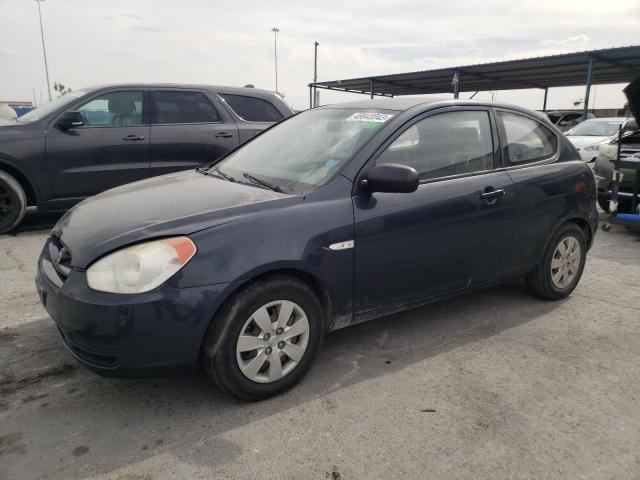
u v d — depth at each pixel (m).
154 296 2.26
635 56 17.39
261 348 2.55
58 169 5.89
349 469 2.16
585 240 4.15
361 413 2.55
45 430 2.40
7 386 2.76
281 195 2.78
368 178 2.79
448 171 3.28
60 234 2.80
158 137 6.31
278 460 2.21
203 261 2.35
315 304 2.71
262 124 6.95
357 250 2.81
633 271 4.96
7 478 2.08
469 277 3.43
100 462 2.18
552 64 19.36
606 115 30.80
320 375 2.92
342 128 3.32
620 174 6.06
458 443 2.34
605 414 2.57
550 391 2.78
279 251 2.51
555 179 3.81
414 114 3.21
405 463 2.20
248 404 2.62
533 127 3.90
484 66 20.09
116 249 2.34
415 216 3.02
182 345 2.34
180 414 2.54
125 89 6.23
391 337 3.42
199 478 2.09
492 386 2.82
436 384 2.84
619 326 3.64
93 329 2.26
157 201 2.80
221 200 2.71
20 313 3.70
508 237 3.55
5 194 5.84
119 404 2.62
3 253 5.21
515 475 2.14
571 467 2.19
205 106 6.62
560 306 4.01
